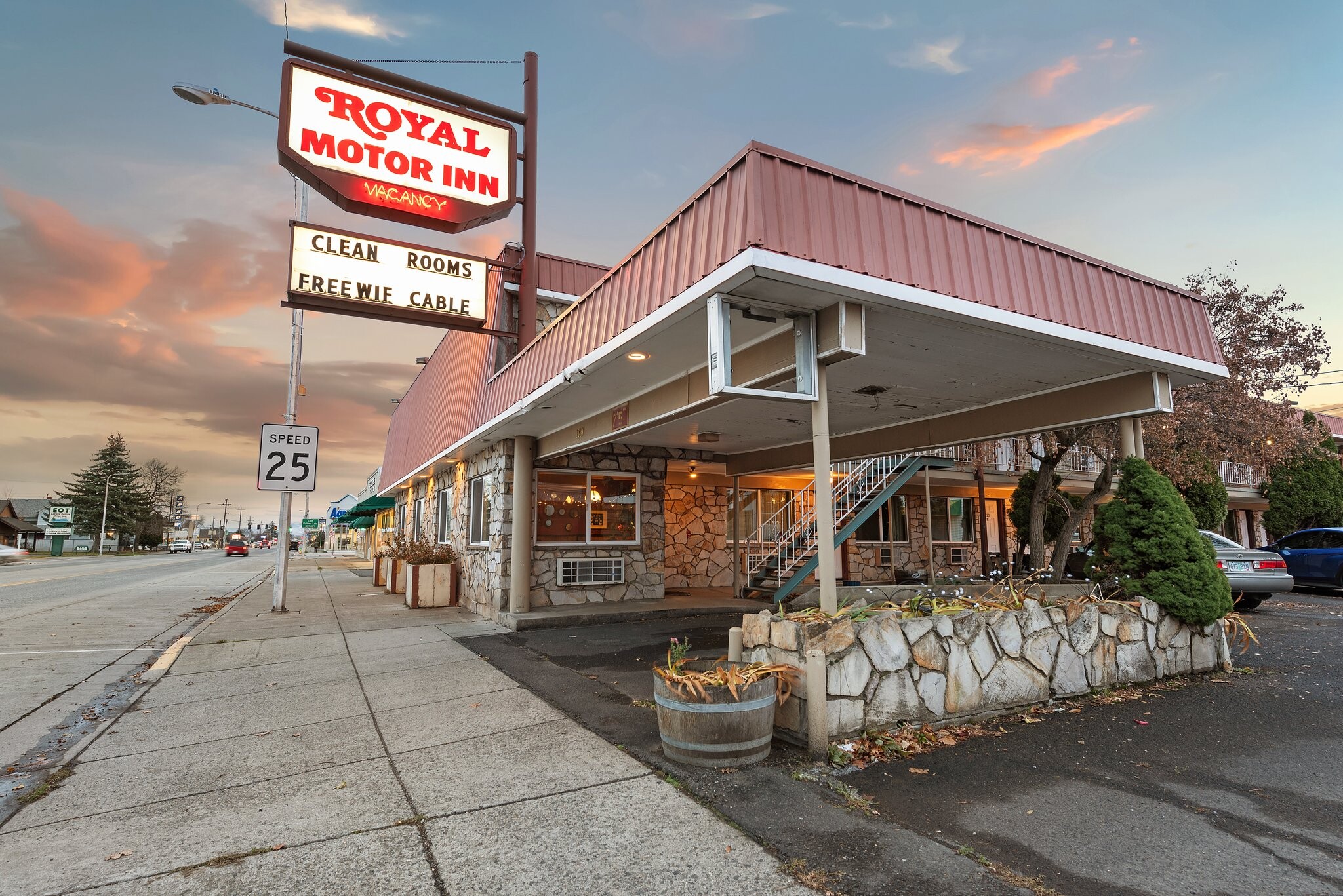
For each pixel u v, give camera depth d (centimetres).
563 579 1095
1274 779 392
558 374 691
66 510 7012
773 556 1326
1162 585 616
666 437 1072
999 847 310
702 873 289
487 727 498
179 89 975
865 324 502
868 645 448
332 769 417
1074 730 474
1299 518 1795
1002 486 1764
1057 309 539
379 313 866
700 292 440
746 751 402
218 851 312
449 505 1517
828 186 436
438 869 294
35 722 538
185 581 2139
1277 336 1295
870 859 298
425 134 919
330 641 888
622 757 429
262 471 1215
